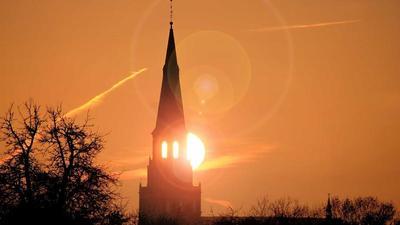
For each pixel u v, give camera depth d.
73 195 155.50
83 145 158.62
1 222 150.62
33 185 154.25
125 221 159.25
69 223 152.38
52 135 158.00
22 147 156.38
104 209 157.25
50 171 156.50
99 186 157.38
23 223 150.38
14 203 152.38
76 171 156.75
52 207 152.25
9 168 155.00
